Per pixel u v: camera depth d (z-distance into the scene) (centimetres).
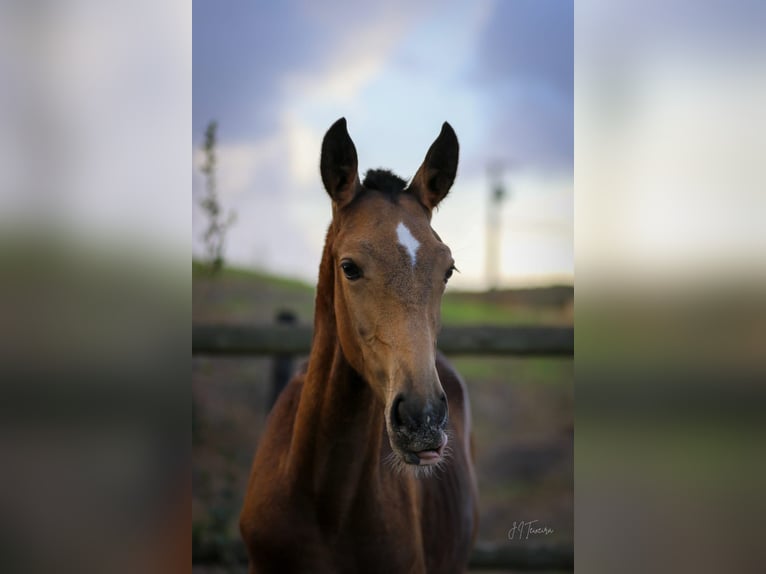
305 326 401
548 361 775
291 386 253
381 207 202
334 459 203
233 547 378
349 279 191
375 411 206
